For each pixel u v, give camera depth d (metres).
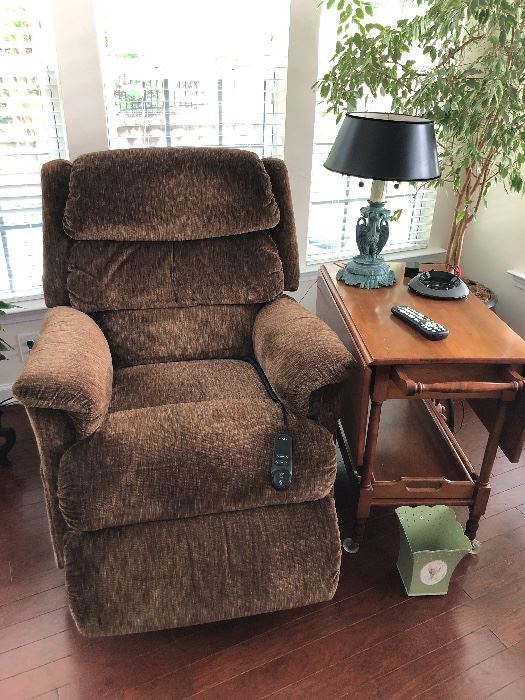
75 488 1.20
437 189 2.59
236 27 1.97
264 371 1.56
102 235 1.65
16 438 2.02
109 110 1.96
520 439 1.44
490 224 2.54
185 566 1.27
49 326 1.49
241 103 2.11
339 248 2.59
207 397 1.50
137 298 1.70
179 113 2.05
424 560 1.42
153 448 1.23
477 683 1.28
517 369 1.41
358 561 1.60
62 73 1.83
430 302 1.69
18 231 2.04
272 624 1.41
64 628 1.39
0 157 1.90
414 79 2.09
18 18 1.73
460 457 1.67
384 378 1.40
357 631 1.40
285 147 2.21
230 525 1.31
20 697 1.24
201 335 1.76
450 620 1.42
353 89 1.99
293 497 1.31
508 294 2.53
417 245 2.74
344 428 1.76
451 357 1.37
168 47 1.93
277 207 1.77
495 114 1.82
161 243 1.73
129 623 1.25
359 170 1.53
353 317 1.58
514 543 1.65
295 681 1.28
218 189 1.70
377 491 1.54
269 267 1.76
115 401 1.49
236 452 1.26
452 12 1.79
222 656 1.33
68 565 1.25
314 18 2.03
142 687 1.26
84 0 1.76
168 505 1.24
